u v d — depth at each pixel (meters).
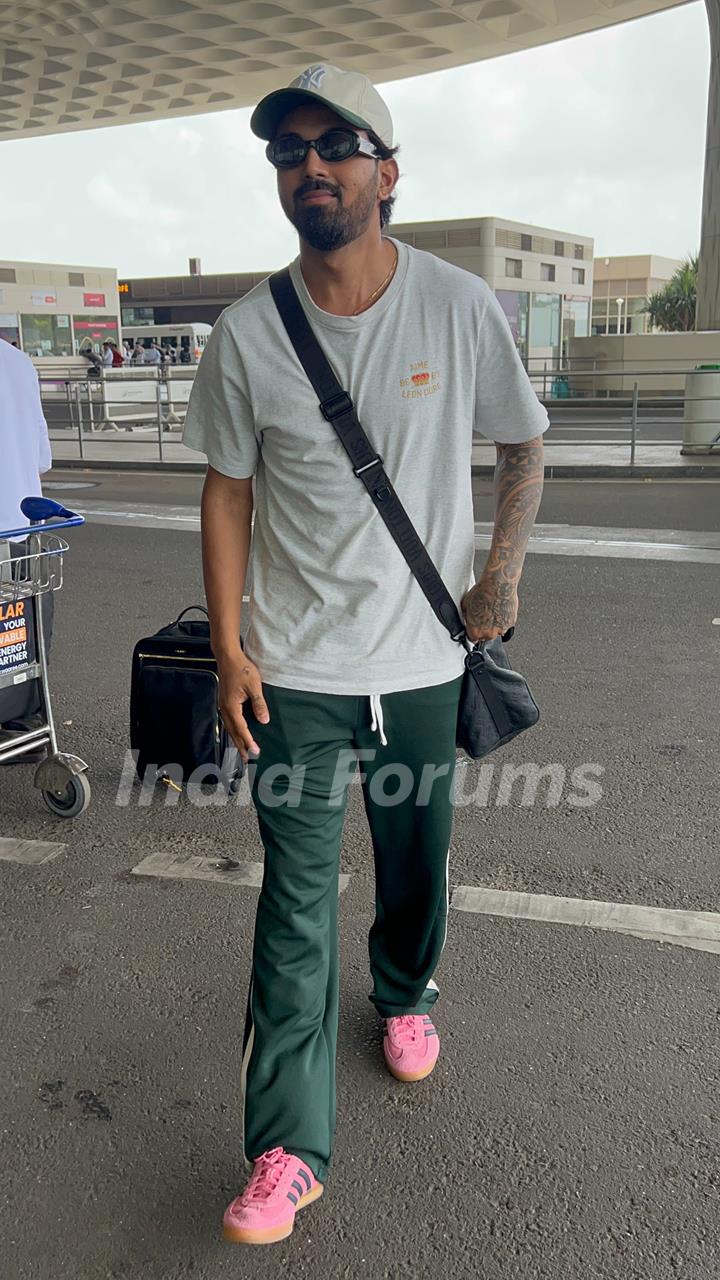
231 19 23.75
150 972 2.87
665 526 9.08
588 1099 2.34
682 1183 2.11
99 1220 2.06
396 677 1.98
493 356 1.93
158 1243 2.00
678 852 3.45
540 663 5.42
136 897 3.26
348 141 1.75
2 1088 2.43
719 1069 2.43
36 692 3.73
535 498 2.03
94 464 15.08
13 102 31.58
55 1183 2.15
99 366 24.83
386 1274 1.92
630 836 3.56
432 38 24.52
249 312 1.91
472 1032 2.58
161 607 6.77
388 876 2.25
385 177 1.87
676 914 3.08
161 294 51.75
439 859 2.20
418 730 2.05
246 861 3.49
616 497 10.84
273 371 1.89
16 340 38.84
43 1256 1.97
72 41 25.53
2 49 26.17
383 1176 2.14
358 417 1.89
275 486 1.99
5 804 3.96
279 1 22.33
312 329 1.87
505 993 2.72
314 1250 1.97
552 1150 2.20
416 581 1.98
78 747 4.48
